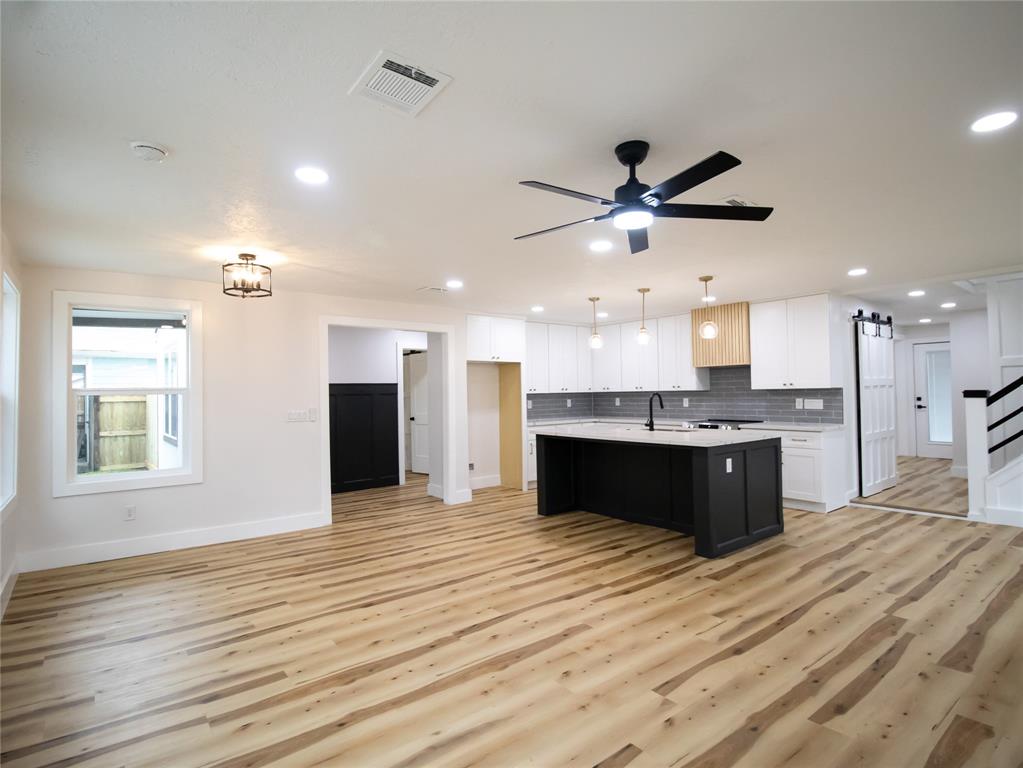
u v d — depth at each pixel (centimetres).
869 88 195
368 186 276
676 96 199
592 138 229
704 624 301
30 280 417
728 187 286
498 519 566
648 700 229
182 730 216
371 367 772
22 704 235
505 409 759
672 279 509
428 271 462
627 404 832
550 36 164
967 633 281
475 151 239
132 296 455
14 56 167
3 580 339
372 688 244
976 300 658
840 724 210
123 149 231
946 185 285
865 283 545
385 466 779
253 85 187
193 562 433
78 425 452
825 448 554
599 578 378
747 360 642
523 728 213
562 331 805
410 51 170
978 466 512
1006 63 180
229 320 502
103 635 301
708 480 415
